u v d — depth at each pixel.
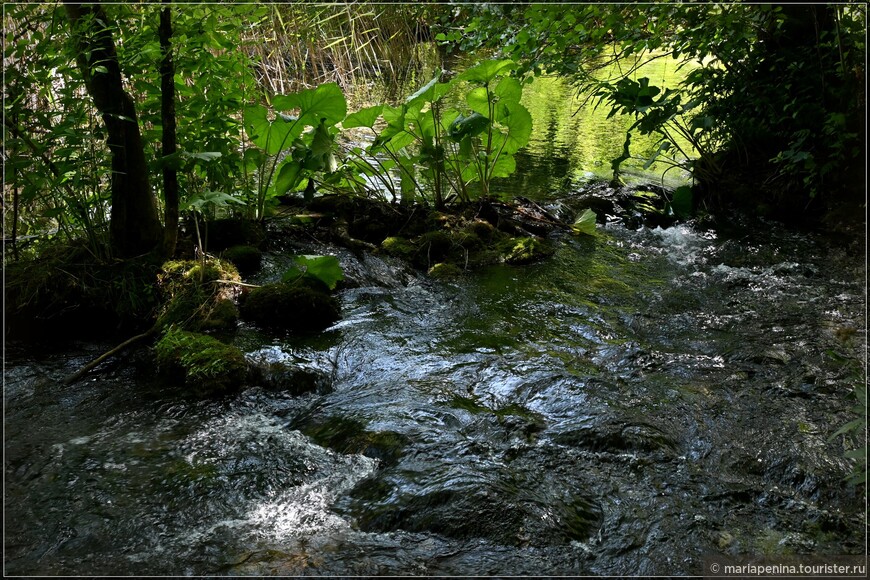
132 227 4.18
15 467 2.76
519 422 3.00
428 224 5.42
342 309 4.25
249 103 5.08
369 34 12.08
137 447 2.91
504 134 5.82
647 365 3.54
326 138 5.14
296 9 10.00
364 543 2.37
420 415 3.07
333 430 3.02
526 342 3.85
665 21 6.09
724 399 3.21
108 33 3.78
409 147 7.73
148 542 2.38
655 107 6.38
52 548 2.34
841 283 4.71
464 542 2.36
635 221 6.08
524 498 2.51
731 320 4.12
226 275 4.22
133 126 4.05
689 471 2.71
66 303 3.92
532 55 6.19
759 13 6.10
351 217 5.51
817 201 6.17
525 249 5.18
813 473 2.66
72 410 3.18
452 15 7.65
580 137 8.81
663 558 2.29
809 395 3.23
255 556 2.31
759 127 6.30
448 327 4.05
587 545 2.35
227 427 3.08
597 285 4.71
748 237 5.71
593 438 2.88
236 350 3.52
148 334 3.79
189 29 4.10
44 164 3.98
